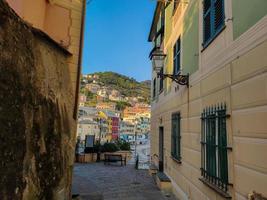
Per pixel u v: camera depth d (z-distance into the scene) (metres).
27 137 2.61
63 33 5.55
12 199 2.25
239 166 4.28
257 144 3.76
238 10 4.58
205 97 6.17
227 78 4.90
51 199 3.31
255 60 3.91
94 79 186.88
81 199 6.83
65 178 4.09
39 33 3.25
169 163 10.56
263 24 3.74
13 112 2.34
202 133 6.26
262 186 3.60
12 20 2.50
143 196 8.99
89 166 17.17
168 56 11.77
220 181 5.00
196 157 6.75
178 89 9.16
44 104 3.23
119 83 192.50
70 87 4.93
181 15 9.23
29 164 2.64
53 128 3.49
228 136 4.73
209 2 6.15
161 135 13.39
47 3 5.62
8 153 2.21
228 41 4.93
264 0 3.74
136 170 15.86
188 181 7.46
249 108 4.04
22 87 2.57
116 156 18.78
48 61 3.70
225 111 4.89
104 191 9.64
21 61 2.61
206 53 6.23
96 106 139.00
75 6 5.72
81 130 78.12
